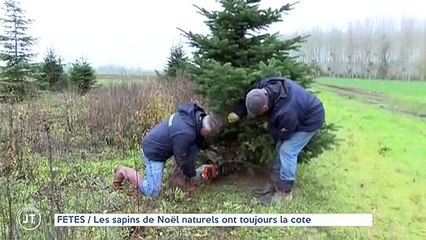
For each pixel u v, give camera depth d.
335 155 6.23
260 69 4.30
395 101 14.25
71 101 8.62
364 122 9.32
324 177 5.23
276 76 4.29
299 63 4.91
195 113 4.26
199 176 4.60
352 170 5.59
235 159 4.86
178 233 3.52
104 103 7.64
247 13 4.60
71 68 15.41
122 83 12.23
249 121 4.43
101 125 6.51
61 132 6.18
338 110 11.28
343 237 3.78
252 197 4.41
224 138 4.78
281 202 4.24
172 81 9.88
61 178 4.42
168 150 4.25
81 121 6.69
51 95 12.14
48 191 3.45
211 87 4.34
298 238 3.70
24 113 6.61
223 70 4.22
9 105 6.71
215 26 4.86
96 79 15.44
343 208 4.33
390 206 4.50
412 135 7.94
